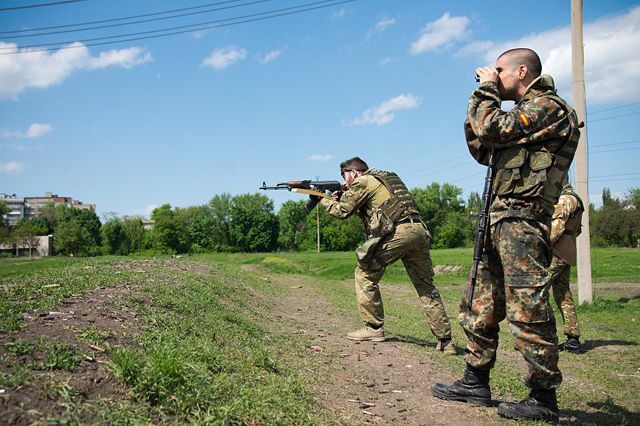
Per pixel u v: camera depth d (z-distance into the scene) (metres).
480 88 3.61
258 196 93.12
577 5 11.40
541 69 3.67
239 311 6.34
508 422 3.48
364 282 6.15
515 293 3.40
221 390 3.15
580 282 11.29
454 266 24.47
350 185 6.35
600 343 7.44
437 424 3.47
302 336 5.92
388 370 4.80
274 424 2.94
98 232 96.19
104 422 2.45
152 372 2.92
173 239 90.25
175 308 5.00
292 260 34.03
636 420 3.99
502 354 6.39
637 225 59.41
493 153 3.58
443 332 5.90
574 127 3.42
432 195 87.31
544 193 3.39
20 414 2.33
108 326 3.81
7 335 3.26
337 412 3.49
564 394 4.68
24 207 169.00
